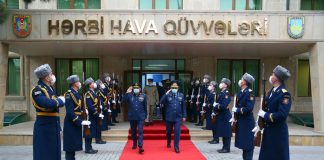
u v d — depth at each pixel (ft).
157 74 42.11
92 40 30.27
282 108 13.11
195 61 42.09
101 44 31.81
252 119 19.20
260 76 42.34
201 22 30.25
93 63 42.73
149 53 40.29
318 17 29.94
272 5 39.58
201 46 33.27
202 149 25.46
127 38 30.30
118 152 24.13
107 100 28.45
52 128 15.05
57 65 42.73
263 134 14.16
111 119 35.29
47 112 15.01
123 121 40.14
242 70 43.09
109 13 30.17
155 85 35.47
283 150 13.47
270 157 13.73
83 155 22.98
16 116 39.86
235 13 30.25
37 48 34.94
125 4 38.58
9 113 41.16
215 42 30.50
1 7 29.04
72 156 19.15
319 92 30.07
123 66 41.96
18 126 34.68
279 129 13.64
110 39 30.25
